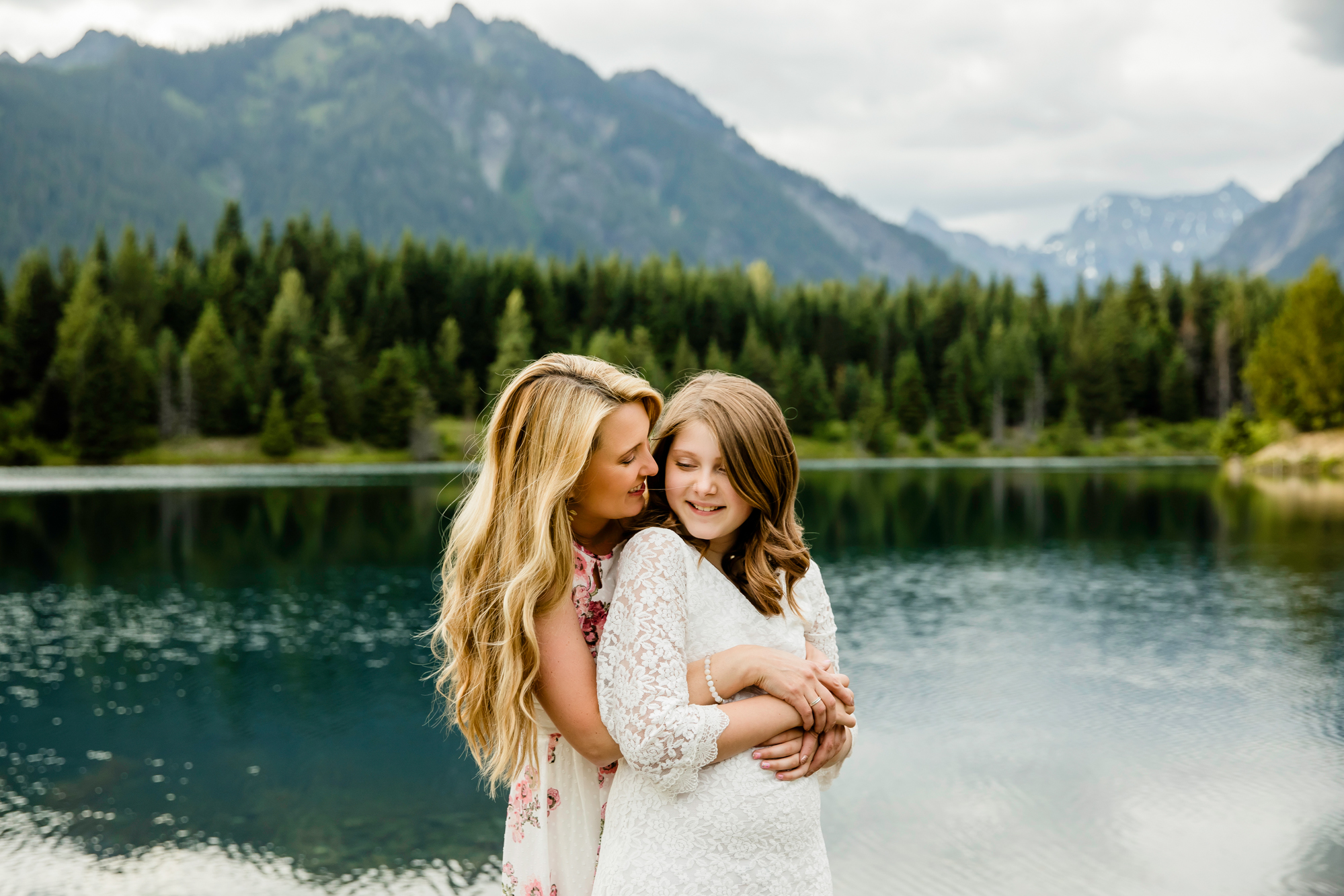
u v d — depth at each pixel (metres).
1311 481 54.31
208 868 9.18
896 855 9.33
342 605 21.66
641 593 1.63
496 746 1.80
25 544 30.64
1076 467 69.50
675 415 1.83
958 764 11.64
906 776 11.28
